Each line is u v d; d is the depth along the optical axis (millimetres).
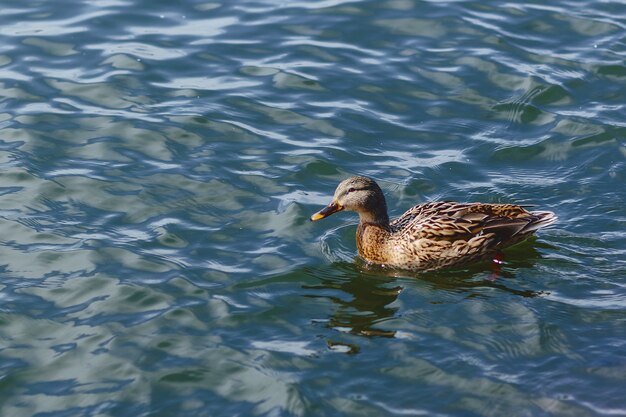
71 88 19875
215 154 17812
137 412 11906
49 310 13812
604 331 13320
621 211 16156
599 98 19594
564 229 15797
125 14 22859
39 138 18156
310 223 16062
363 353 12969
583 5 23047
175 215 16156
